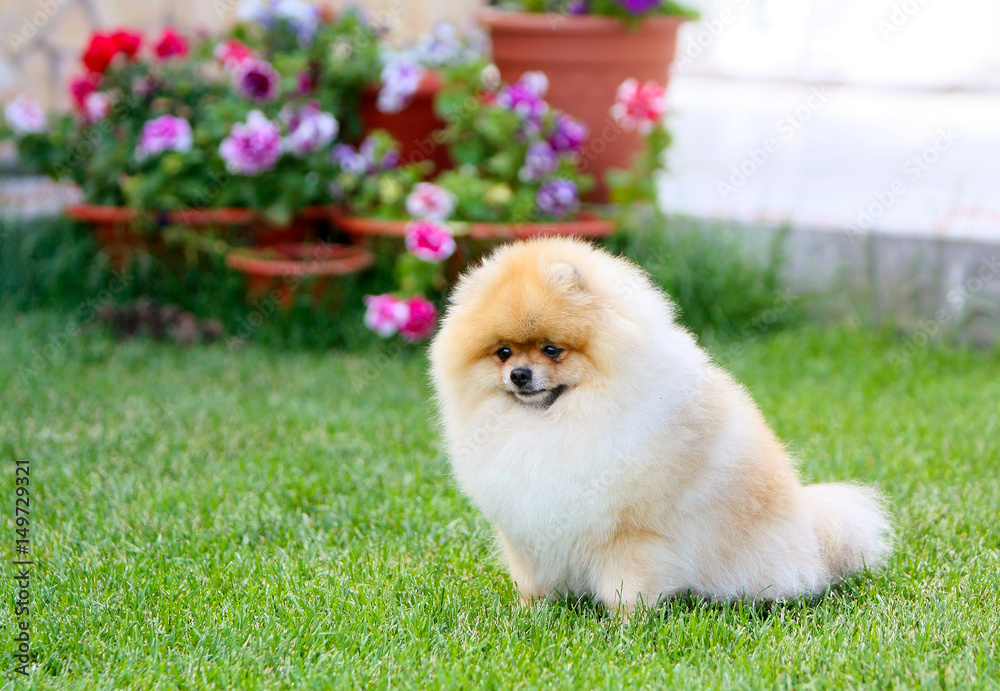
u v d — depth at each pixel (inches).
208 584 138.6
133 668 127.6
